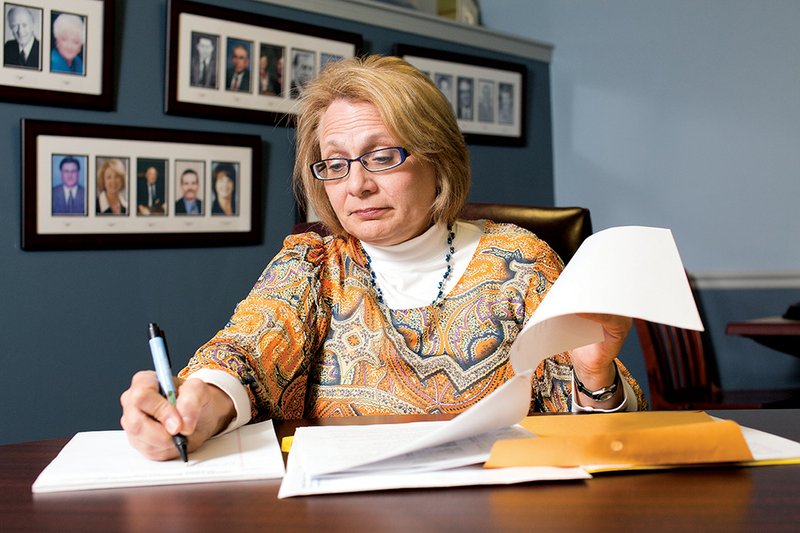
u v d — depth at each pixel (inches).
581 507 31.7
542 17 185.5
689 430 36.6
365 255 61.3
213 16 127.6
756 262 157.9
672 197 168.2
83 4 115.0
